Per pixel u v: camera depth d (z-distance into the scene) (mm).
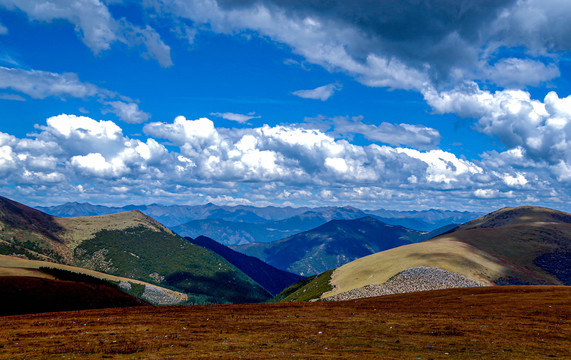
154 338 39750
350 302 77000
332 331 44125
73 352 33594
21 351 33906
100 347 35375
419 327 46219
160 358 31422
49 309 89375
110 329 45250
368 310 63188
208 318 54500
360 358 31562
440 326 46531
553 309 56875
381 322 50062
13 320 54812
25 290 92125
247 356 32000
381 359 31344
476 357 32875
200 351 34156
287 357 31734
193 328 46094
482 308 61156
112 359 31281
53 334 42094
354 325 48000
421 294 86875
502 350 35219
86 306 96812
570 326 45750
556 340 39156
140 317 55812
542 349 35688
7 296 87125
